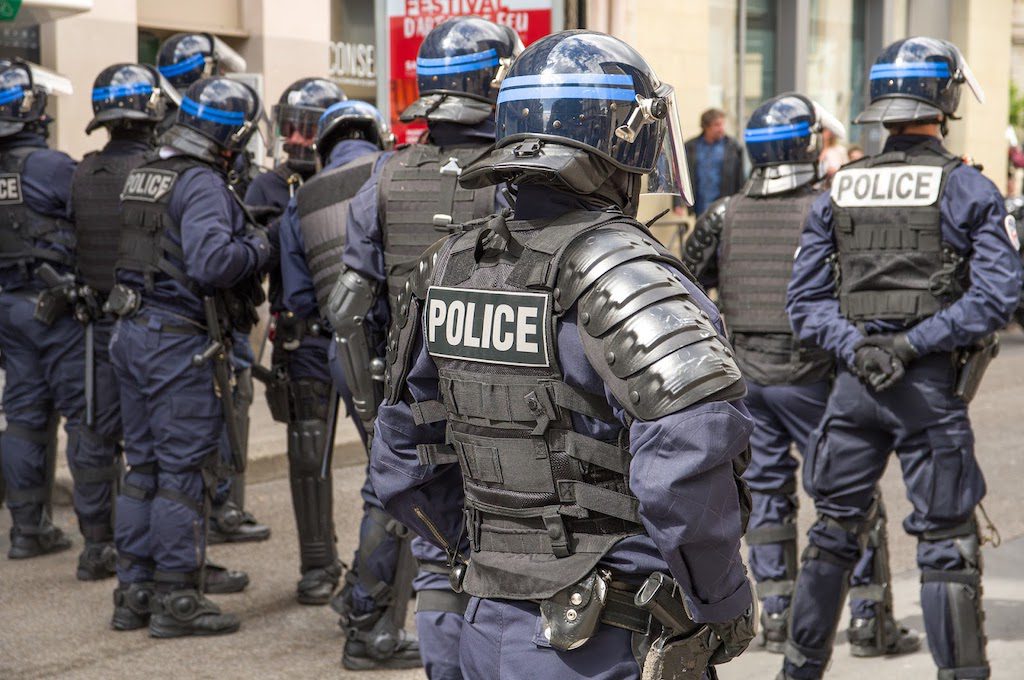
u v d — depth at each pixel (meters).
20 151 5.04
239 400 5.41
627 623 1.96
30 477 5.23
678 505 1.80
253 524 5.59
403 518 2.37
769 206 4.29
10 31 7.46
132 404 4.31
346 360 3.42
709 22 11.67
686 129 11.37
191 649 4.21
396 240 3.28
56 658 4.10
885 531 4.14
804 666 3.61
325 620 4.53
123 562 4.37
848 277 3.57
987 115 15.13
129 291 4.18
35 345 5.00
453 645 2.78
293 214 4.07
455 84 3.27
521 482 2.00
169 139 4.15
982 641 3.46
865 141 13.71
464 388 2.04
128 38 7.83
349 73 9.34
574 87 1.97
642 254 1.88
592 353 1.88
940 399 3.43
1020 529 5.70
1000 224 3.35
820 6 13.17
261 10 8.55
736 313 4.31
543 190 2.02
